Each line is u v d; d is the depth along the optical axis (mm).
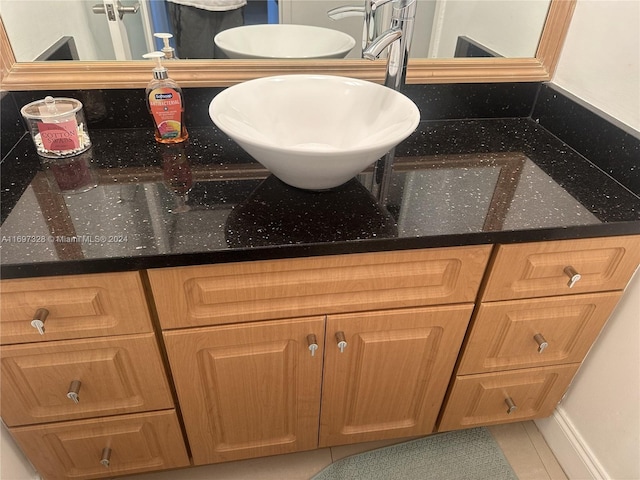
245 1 1146
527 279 1027
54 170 1054
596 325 1161
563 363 1240
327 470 1382
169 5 1119
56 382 986
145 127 1241
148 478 1336
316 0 1168
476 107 1349
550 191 1044
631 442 1173
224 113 962
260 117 1079
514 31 1254
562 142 1262
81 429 1090
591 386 1292
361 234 890
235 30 1176
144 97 1198
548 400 1345
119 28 1128
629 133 1040
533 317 1105
